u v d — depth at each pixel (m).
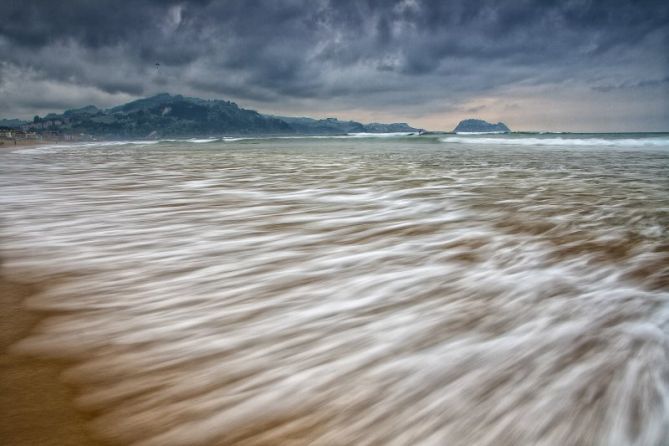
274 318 2.80
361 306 3.02
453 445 1.63
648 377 2.05
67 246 4.56
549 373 2.11
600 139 35.19
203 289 3.33
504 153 23.67
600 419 1.75
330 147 37.16
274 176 11.78
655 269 3.78
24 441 1.59
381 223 5.84
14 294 3.15
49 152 31.44
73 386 1.97
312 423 1.75
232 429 1.70
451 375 2.11
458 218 6.11
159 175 12.34
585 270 3.78
